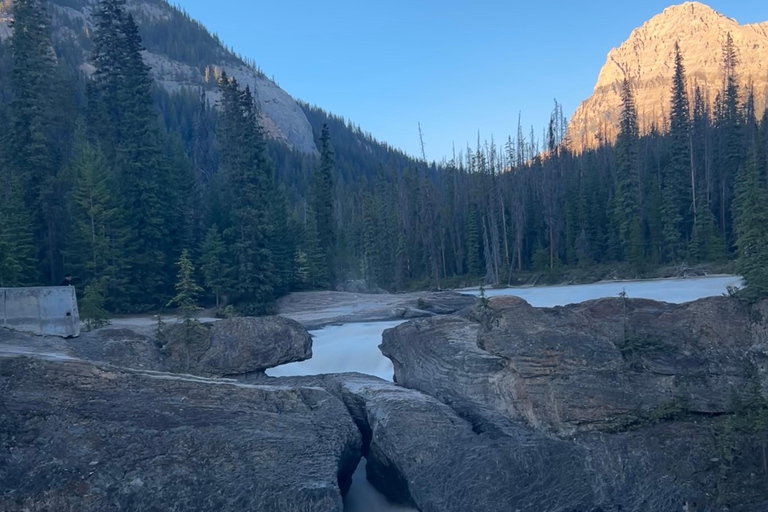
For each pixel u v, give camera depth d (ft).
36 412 43.68
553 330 54.29
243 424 46.57
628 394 48.93
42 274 142.10
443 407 53.16
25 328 63.62
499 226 252.21
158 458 42.88
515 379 52.80
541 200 258.16
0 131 154.20
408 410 51.85
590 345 51.85
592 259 221.66
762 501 41.63
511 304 62.08
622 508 43.06
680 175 209.26
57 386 45.52
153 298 152.66
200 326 71.20
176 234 162.09
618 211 210.38
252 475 43.06
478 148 338.34
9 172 142.92
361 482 55.36
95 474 41.45
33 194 144.05
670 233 197.16
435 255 251.19
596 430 48.01
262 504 41.57
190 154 350.64
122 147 157.38
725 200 210.79
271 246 161.99
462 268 266.98
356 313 129.59
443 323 64.03
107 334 67.62
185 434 44.55
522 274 227.40
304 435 47.37
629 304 57.67
